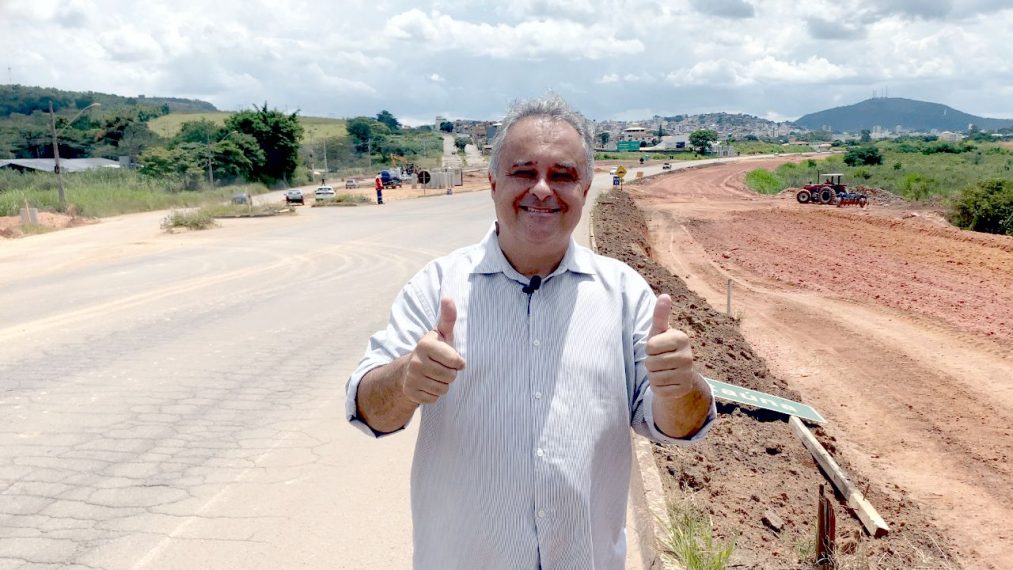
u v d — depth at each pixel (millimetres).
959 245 24000
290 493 4961
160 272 17391
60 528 4496
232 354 8961
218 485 5113
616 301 2018
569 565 1875
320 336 9977
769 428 7102
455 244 22094
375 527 4445
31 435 6160
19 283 16594
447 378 1701
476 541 1885
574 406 1881
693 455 5570
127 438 6070
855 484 6605
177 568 4008
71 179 62438
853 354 12031
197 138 103250
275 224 31438
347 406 1951
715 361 8789
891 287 17766
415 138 176625
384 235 25156
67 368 8375
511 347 1896
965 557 5852
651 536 3955
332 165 127000
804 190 40469
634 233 23109
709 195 52156
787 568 3992
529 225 1934
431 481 1967
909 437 8531
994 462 7828
